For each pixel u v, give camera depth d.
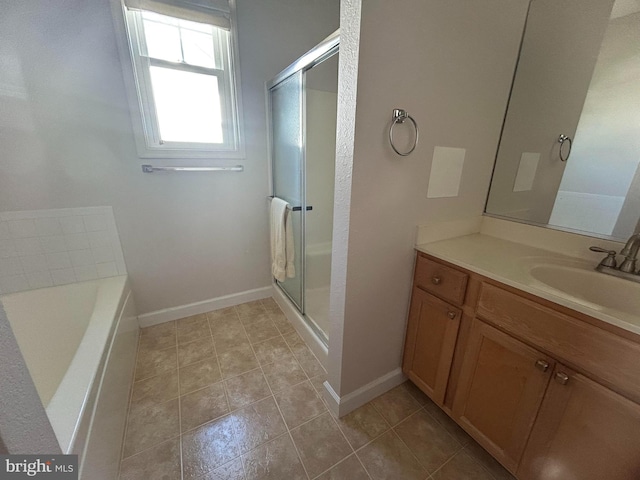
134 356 1.64
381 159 1.01
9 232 1.41
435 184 1.21
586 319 0.75
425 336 1.29
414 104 1.02
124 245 1.76
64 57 1.38
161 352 1.73
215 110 1.86
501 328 0.97
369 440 1.20
